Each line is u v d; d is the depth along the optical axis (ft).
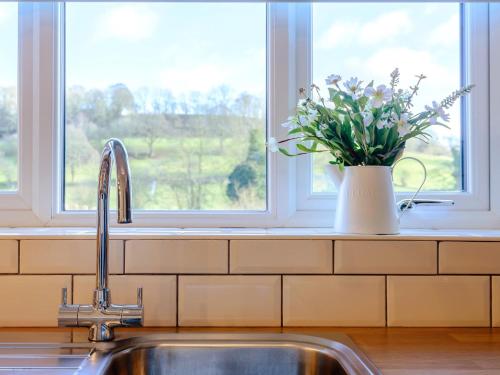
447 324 2.84
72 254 2.82
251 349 2.61
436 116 2.92
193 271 2.84
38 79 3.51
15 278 2.80
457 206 3.65
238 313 2.84
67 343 2.54
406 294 2.84
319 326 2.84
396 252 2.85
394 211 2.97
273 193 3.60
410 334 2.69
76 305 2.55
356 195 2.94
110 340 2.55
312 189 3.67
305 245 2.85
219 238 2.85
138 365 2.56
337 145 2.99
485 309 2.84
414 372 2.09
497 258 2.85
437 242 2.85
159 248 2.84
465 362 2.22
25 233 2.90
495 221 3.62
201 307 2.83
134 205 3.68
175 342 2.62
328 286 2.84
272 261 2.85
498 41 3.65
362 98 2.88
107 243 2.52
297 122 3.09
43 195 3.52
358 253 2.85
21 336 2.66
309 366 2.57
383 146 2.93
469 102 3.68
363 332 2.73
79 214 3.55
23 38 3.54
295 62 3.64
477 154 3.67
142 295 2.71
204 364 2.61
